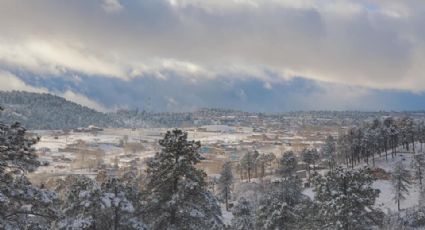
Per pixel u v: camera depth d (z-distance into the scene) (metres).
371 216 28.89
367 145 133.12
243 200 53.69
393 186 86.44
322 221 29.30
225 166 105.00
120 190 21.50
